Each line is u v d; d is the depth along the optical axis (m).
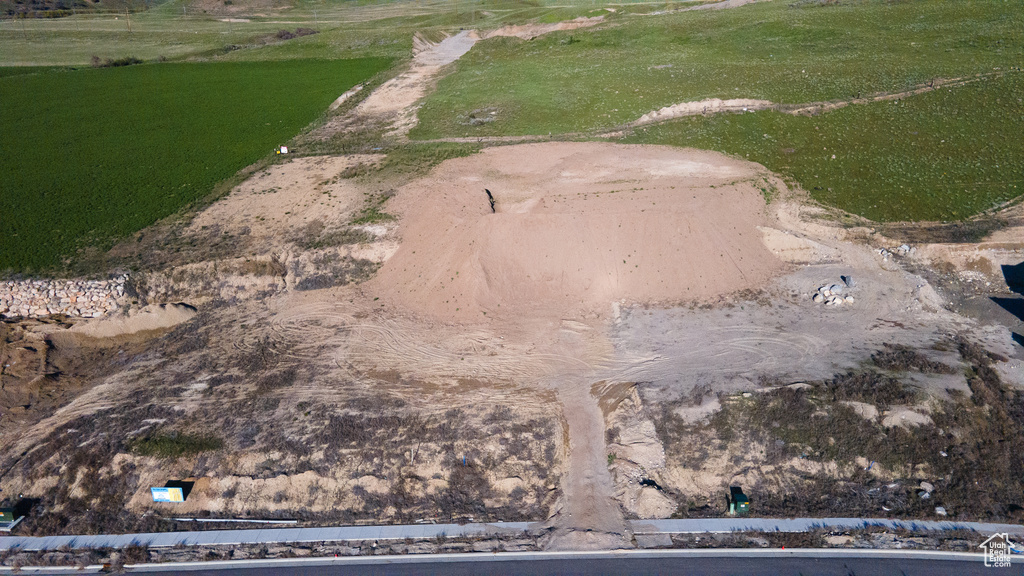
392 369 32.66
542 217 38.81
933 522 25.44
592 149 49.78
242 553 25.23
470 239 38.31
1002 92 53.62
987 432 27.80
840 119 52.38
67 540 26.00
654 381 31.02
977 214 41.16
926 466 27.14
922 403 28.48
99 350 35.47
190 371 33.19
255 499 27.05
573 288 37.38
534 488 27.23
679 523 25.73
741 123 53.03
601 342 34.00
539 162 47.75
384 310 36.91
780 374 30.77
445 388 31.31
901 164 46.25
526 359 33.06
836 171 45.94
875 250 39.09
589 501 26.50
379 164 50.28
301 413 30.03
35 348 35.06
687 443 28.06
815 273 38.00
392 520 26.39
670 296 36.94
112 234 42.56
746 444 27.86
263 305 37.91
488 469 27.67
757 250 39.12
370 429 29.00
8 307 37.47
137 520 26.77
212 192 47.53
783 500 26.50
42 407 31.61
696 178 44.03
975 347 32.28
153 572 24.69
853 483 26.91
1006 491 26.22
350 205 44.16
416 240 39.84
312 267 39.59
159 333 36.31
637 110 57.19
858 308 35.25
